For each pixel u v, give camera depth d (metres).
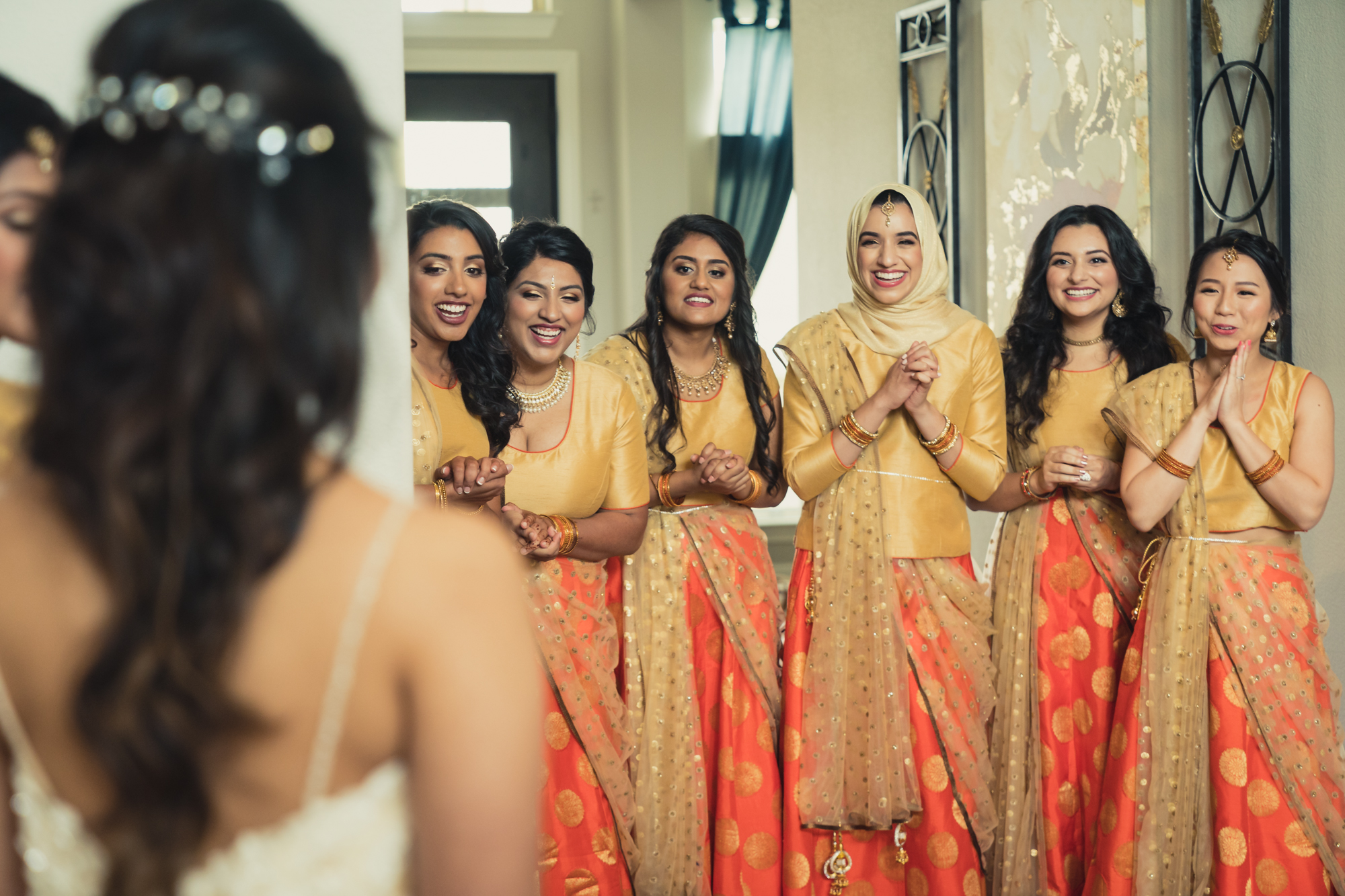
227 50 0.59
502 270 2.13
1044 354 2.67
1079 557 2.55
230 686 0.62
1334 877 2.22
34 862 0.69
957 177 4.28
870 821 2.35
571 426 2.27
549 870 2.21
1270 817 2.25
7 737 0.68
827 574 2.45
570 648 2.25
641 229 6.50
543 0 6.92
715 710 2.47
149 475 0.57
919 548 2.45
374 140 0.65
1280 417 2.34
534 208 6.93
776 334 6.71
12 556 0.64
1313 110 2.90
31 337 0.79
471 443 2.12
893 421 2.47
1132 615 2.51
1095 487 2.49
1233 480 2.33
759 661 2.46
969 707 2.44
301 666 0.63
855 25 4.76
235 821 0.65
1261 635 2.28
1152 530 2.50
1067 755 2.53
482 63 6.77
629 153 6.47
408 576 0.64
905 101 4.54
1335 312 2.85
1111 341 2.66
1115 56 3.55
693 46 6.52
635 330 2.59
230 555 0.59
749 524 2.58
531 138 6.90
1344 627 2.86
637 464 2.34
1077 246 2.59
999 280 4.04
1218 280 2.36
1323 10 2.87
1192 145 3.23
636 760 2.38
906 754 2.35
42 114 0.80
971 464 2.41
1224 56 3.15
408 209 2.06
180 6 0.61
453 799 0.65
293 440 0.60
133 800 0.61
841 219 4.82
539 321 2.22
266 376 0.58
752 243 6.63
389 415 1.29
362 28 1.26
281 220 0.59
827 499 2.47
